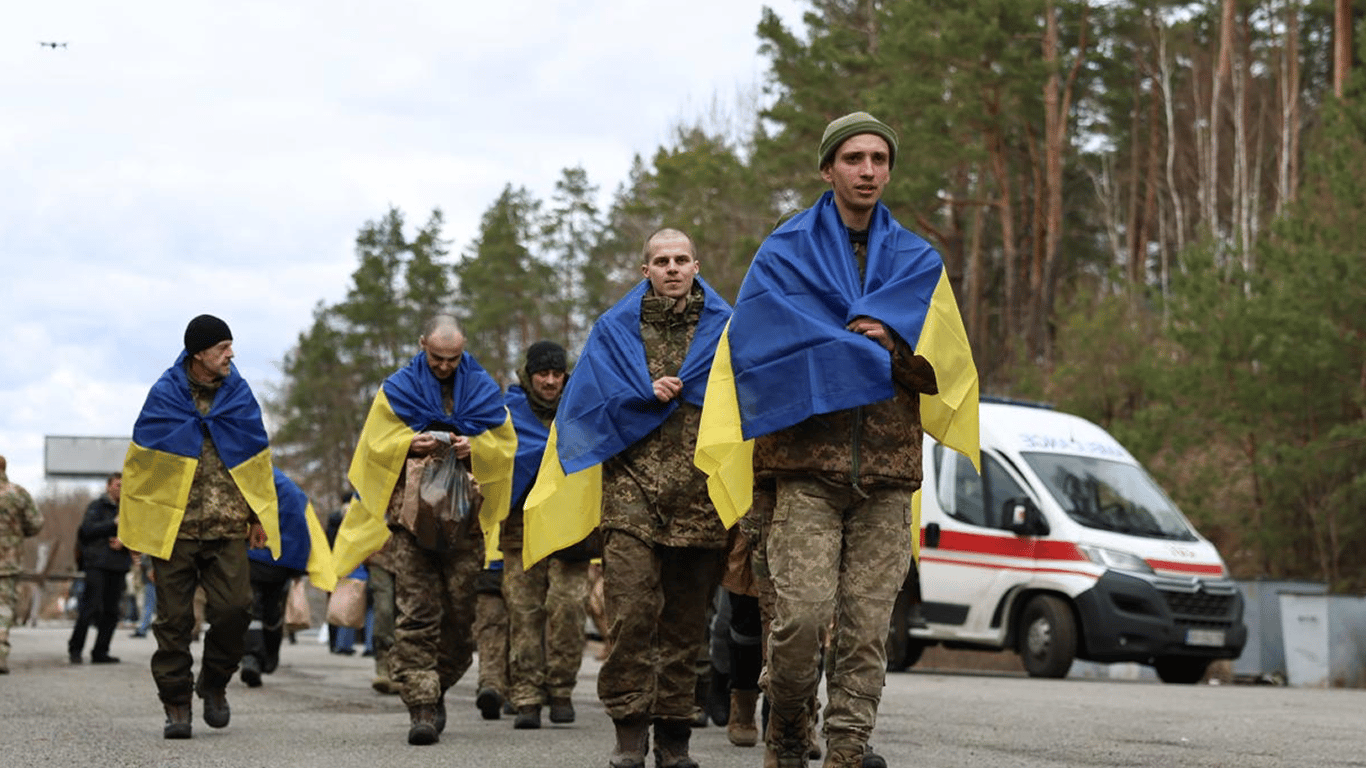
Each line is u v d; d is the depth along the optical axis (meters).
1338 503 26.44
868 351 6.65
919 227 49.22
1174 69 69.31
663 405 8.38
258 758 9.45
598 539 12.09
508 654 12.74
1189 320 28.64
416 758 9.52
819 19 55.44
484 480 11.16
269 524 10.84
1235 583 22.61
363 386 87.19
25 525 18.62
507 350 83.56
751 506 7.55
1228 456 29.22
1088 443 22.41
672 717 8.57
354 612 14.34
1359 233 27.11
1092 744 10.68
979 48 45.62
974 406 6.99
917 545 8.23
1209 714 13.42
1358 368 26.55
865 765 8.97
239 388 10.90
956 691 16.62
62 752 9.73
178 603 10.67
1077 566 20.73
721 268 51.84
